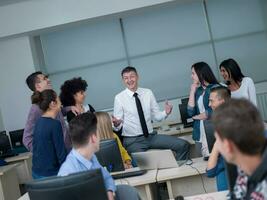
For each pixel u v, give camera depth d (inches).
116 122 160.9
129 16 283.7
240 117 44.3
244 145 44.0
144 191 121.6
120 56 287.1
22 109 278.1
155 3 258.1
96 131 82.7
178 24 283.3
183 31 283.4
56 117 122.3
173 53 284.2
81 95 150.7
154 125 249.1
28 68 277.0
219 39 282.4
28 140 131.4
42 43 287.9
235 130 43.9
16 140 252.4
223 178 97.1
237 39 282.7
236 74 161.6
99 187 67.7
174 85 285.0
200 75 154.0
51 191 66.9
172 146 159.0
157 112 169.8
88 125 81.3
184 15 282.8
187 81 284.0
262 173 44.2
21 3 263.0
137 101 164.1
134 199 93.2
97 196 67.9
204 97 148.0
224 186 96.7
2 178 198.2
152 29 284.4
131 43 286.2
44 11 262.4
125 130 166.1
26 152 249.6
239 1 281.4
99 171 68.0
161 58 285.0
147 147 163.8
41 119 116.6
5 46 276.7
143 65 286.2
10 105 278.8
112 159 120.2
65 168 80.7
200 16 282.5
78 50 287.3
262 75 282.7
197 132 159.9
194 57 283.6
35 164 116.6
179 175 120.0
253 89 161.0
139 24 284.7
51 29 273.6
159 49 285.0
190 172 120.2
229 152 45.8
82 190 66.9
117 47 287.0
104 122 127.5
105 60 287.4
